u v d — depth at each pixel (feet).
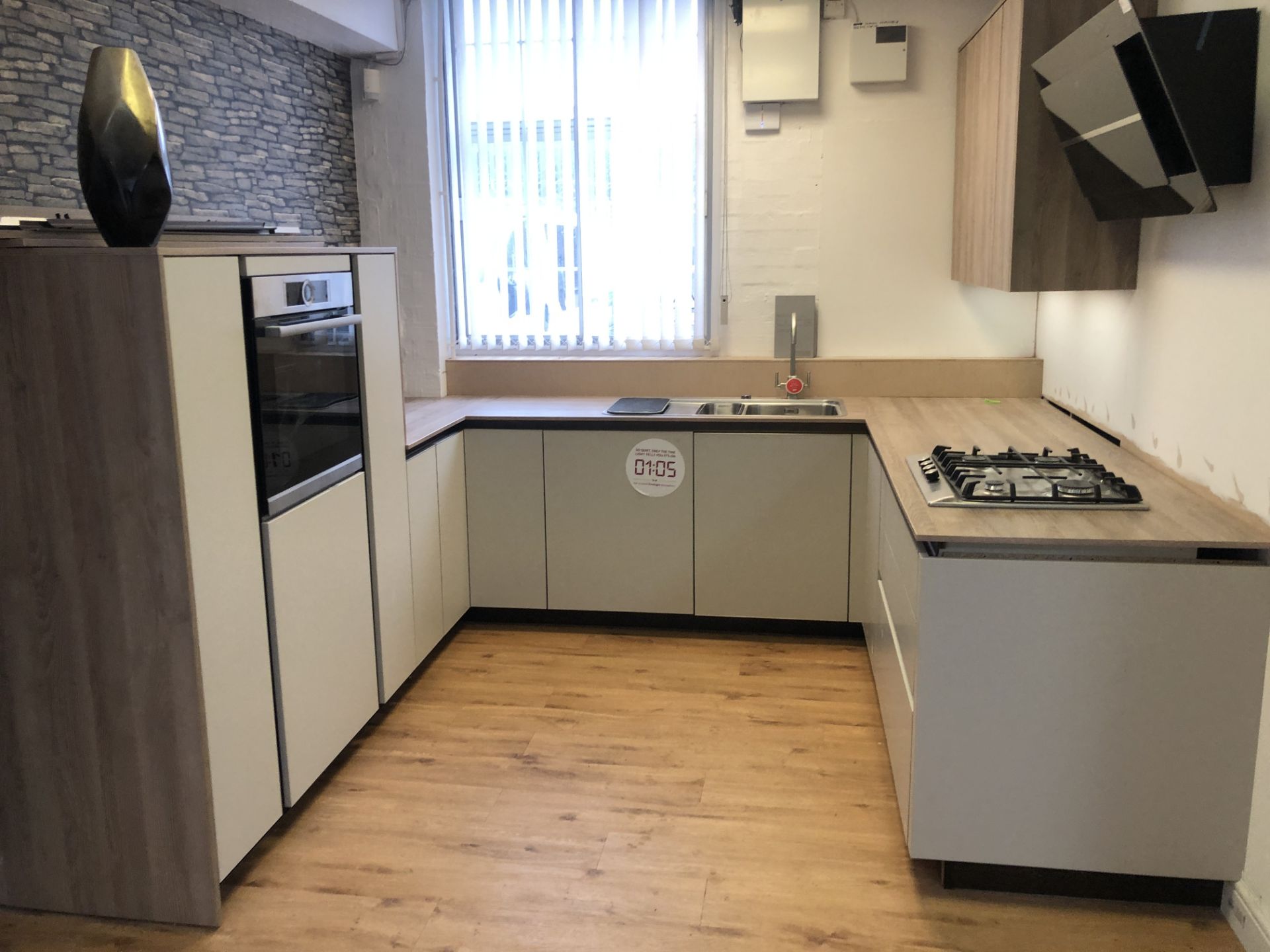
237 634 7.63
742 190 13.89
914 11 13.14
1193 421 8.33
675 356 14.52
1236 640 7.02
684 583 12.86
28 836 7.67
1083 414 11.51
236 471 7.55
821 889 7.81
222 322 7.31
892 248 13.76
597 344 14.52
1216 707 7.13
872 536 11.48
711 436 12.39
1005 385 13.64
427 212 14.33
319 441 8.87
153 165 6.98
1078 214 9.73
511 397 14.51
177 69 10.62
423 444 11.43
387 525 10.36
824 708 10.91
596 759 9.88
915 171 13.53
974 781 7.53
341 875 8.07
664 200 13.96
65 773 7.49
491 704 11.12
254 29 11.94
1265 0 6.91
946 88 13.26
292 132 12.81
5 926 7.59
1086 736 7.34
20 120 8.63
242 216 11.86
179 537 6.93
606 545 12.92
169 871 7.48
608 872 8.05
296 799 8.57
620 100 13.76
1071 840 7.51
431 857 8.30
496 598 13.32
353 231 14.47
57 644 7.28
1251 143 7.18
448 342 14.94
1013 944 7.14
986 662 7.35
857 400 13.60
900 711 8.53
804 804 9.02
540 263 14.43
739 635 13.07
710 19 13.38
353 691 9.68
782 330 14.06
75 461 6.97
